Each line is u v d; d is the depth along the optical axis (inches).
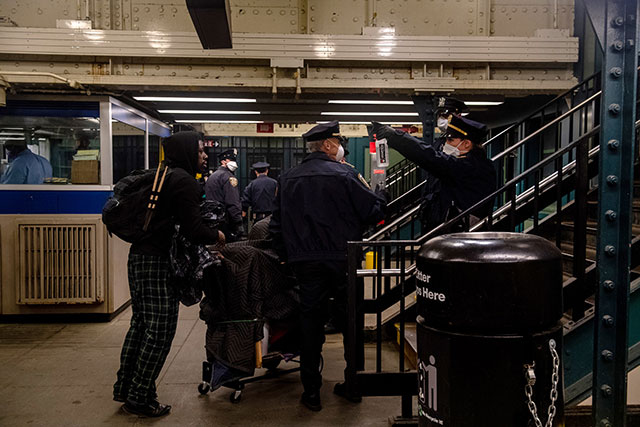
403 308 120.6
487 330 66.3
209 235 127.9
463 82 226.5
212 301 139.6
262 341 143.6
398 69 228.8
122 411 135.6
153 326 129.5
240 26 230.7
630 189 77.7
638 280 116.0
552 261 67.8
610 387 80.2
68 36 217.9
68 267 222.2
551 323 68.0
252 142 509.0
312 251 134.6
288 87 227.3
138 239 128.8
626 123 78.1
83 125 227.0
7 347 190.4
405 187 422.6
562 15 231.6
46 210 224.5
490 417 66.2
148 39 219.1
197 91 246.7
